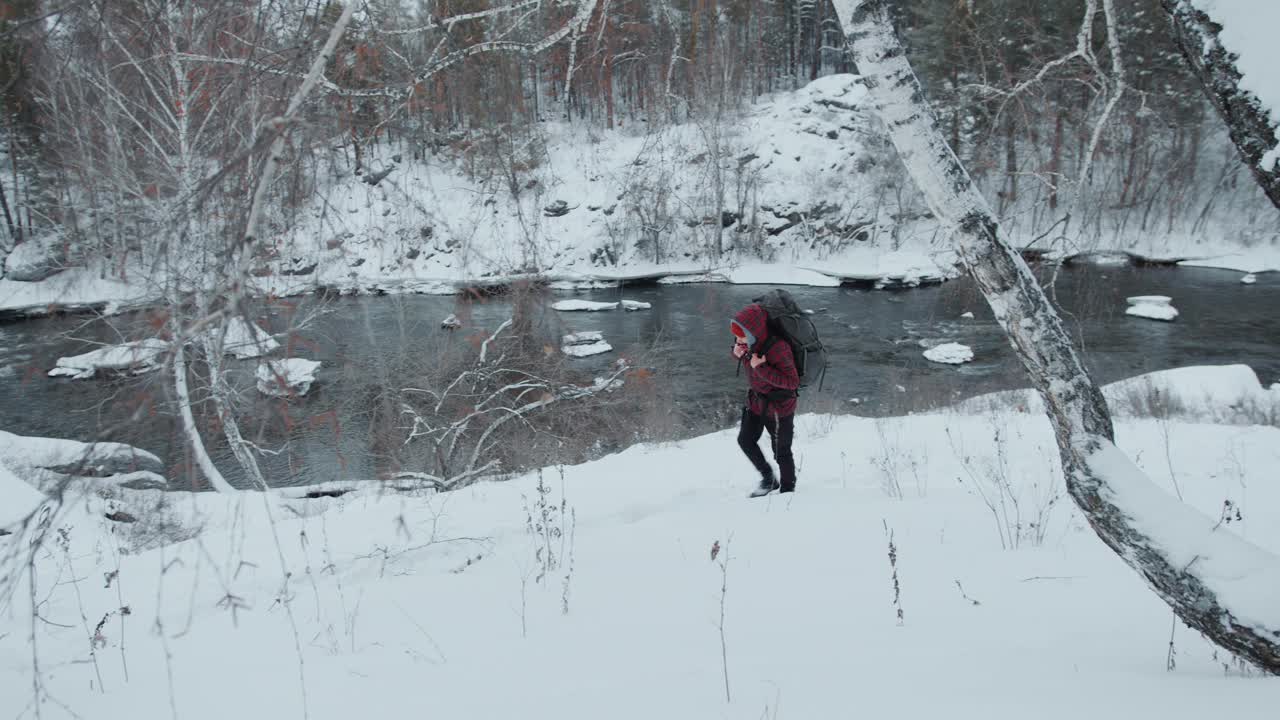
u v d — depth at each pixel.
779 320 4.97
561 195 34.38
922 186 2.23
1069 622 2.46
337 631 3.17
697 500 5.30
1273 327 21.23
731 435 9.03
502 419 9.08
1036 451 6.32
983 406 11.99
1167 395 11.10
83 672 2.97
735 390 17.39
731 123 29.09
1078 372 2.09
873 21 2.17
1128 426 7.54
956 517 4.10
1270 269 26.78
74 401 13.59
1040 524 3.80
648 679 2.30
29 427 12.44
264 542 5.11
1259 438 6.09
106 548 5.45
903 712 1.82
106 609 4.00
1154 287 25.97
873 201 37.75
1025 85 3.51
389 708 2.32
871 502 4.61
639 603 3.11
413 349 8.24
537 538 4.55
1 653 3.28
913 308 27.73
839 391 17.55
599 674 2.41
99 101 5.42
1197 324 21.72
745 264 36.38
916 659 2.21
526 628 2.96
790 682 2.14
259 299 1.81
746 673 2.27
